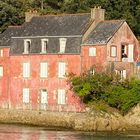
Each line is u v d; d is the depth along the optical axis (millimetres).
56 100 172500
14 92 180875
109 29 171250
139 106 159875
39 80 176375
